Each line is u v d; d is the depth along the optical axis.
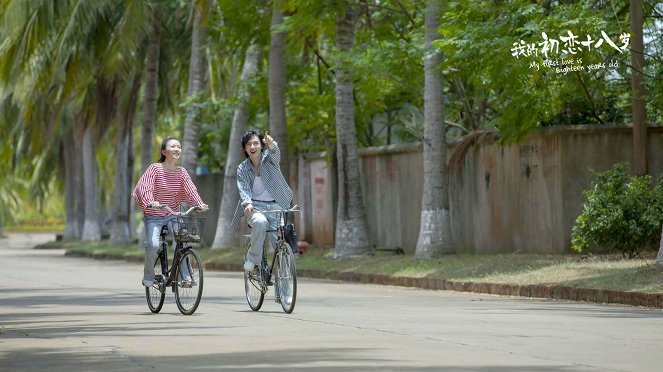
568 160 29.55
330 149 40.62
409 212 36.00
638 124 27.88
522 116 28.44
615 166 26.56
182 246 18.80
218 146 55.66
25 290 26.52
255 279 18.94
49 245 69.25
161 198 19.02
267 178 18.69
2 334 15.20
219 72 51.91
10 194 109.81
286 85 40.91
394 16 37.62
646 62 28.55
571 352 12.75
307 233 43.28
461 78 32.88
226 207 44.75
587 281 22.73
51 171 77.31
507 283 24.38
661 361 11.97
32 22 42.81
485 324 16.33
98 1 44.31
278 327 15.97
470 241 33.12
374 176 37.88
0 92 61.59
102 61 49.41
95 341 14.19
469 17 27.25
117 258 49.66
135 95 54.53
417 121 42.50
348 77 34.25
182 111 54.19
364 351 12.84
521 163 30.91
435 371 11.12
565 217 29.55
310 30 35.47
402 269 29.42
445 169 31.42
